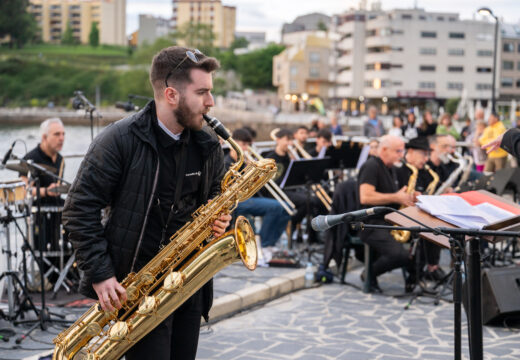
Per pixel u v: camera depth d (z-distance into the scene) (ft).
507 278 18.16
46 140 20.56
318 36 359.46
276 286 21.16
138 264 9.35
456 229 10.07
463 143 48.06
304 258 25.46
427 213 12.89
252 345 16.57
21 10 395.75
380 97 319.68
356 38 325.01
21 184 17.31
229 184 10.16
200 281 9.53
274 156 27.07
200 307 9.99
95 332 9.36
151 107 9.21
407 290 21.59
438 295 20.71
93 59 411.95
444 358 15.75
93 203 8.88
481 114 46.01
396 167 23.06
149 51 330.34
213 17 594.24
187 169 9.45
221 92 344.49
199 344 16.57
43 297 16.81
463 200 13.23
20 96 322.55
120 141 8.90
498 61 330.13
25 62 346.13
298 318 18.92
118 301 8.95
